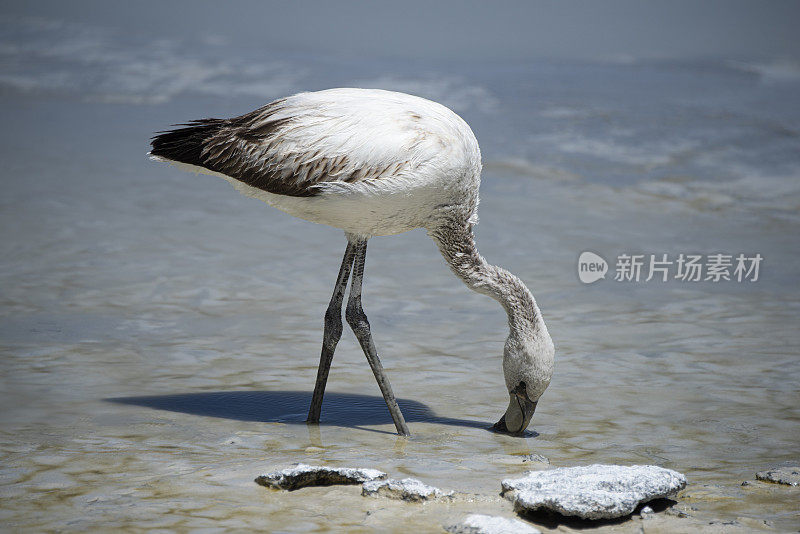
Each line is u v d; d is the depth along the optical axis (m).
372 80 34.75
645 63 40.81
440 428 8.80
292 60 40.53
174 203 18.58
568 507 6.18
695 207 18.94
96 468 7.32
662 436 8.52
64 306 12.35
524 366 8.48
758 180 21.05
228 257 15.07
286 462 7.56
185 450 7.89
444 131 8.55
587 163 22.52
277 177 8.66
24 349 10.66
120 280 13.59
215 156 8.96
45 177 20.19
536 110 28.70
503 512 6.40
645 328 12.23
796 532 6.04
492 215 18.17
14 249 14.88
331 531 6.04
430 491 6.61
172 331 11.61
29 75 35.12
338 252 15.66
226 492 6.77
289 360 10.80
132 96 31.88
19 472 7.20
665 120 27.05
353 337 11.84
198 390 9.69
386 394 8.66
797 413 9.14
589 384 10.13
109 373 10.05
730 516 6.40
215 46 44.88
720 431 8.65
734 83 34.50
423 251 16.25
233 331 11.73
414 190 8.44
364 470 6.97
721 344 11.52
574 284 14.27
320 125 8.59
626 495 6.41
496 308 13.20
